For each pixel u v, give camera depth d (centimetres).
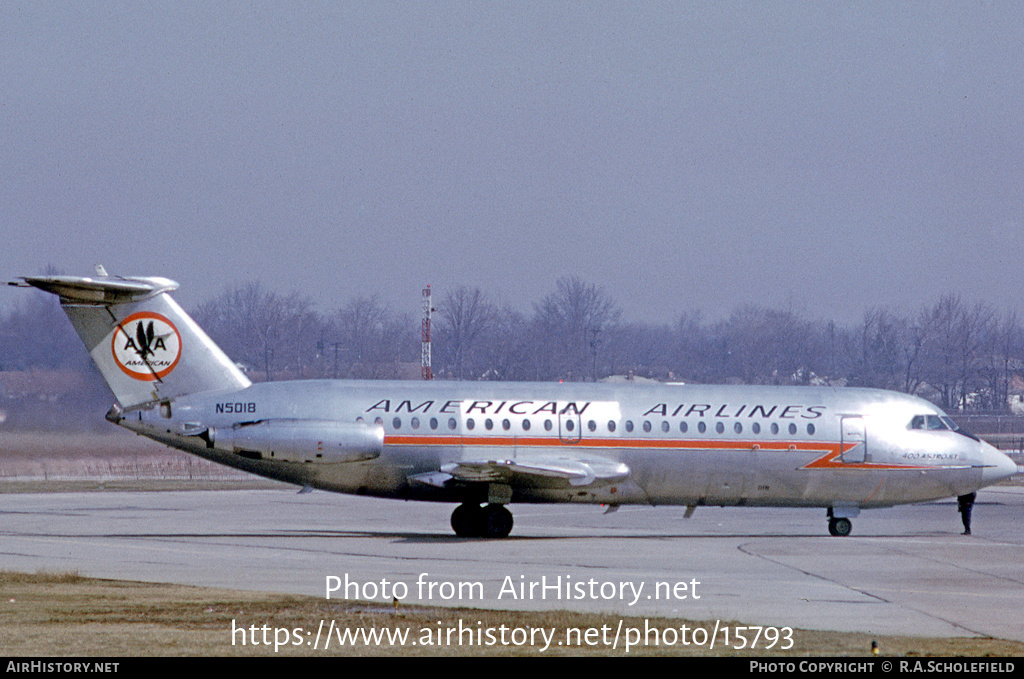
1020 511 18438
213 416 12912
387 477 13250
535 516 17175
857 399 14462
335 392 13225
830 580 10138
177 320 13000
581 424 13538
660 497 13975
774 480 14075
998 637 7644
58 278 12312
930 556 11994
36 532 13762
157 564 10688
